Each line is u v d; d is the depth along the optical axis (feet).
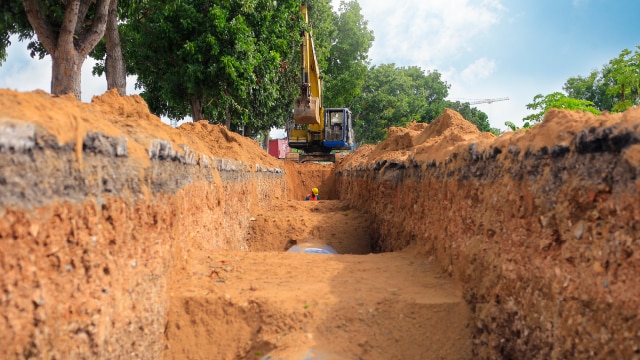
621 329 10.91
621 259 11.25
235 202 33.55
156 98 63.62
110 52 35.29
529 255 15.20
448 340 17.81
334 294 19.25
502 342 16.21
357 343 17.26
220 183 28.71
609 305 11.35
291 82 72.59
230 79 46.14
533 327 14.43
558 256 13.74
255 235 37.96
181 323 17.42
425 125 51.88
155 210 16.53
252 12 48.24
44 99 12.07
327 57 123.85
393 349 17.39
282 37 57.88
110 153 13.39
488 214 18.38
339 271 22.61
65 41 26.94
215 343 17.26
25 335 9.30
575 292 12.64
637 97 59.47
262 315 17.89
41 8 26.63
